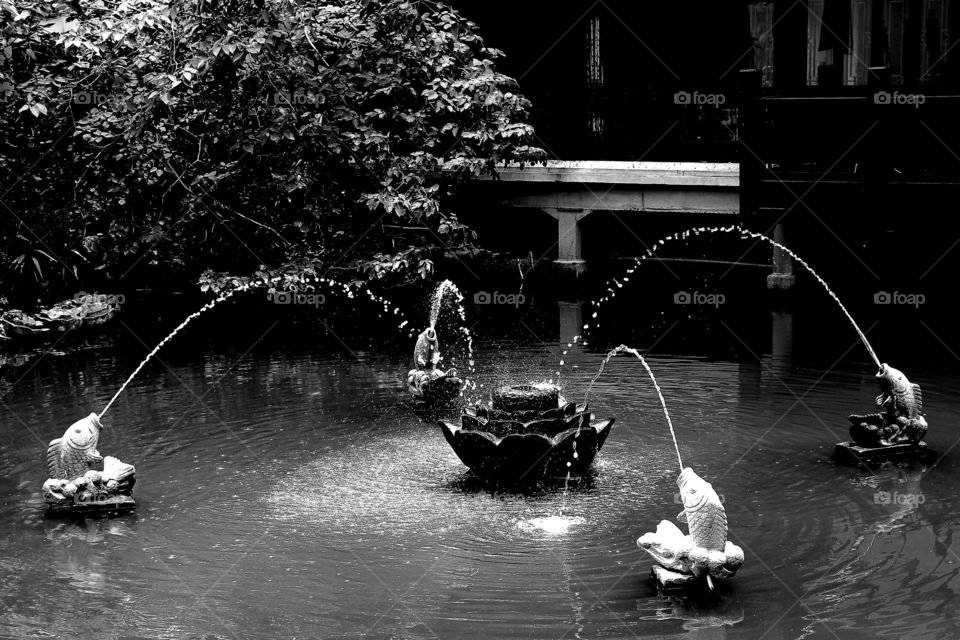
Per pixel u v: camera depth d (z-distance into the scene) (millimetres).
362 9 17516
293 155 17500
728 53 19828
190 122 17547
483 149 17906
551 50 21703
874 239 18734
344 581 7684
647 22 20359
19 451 10883
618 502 9141
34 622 7164
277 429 11438
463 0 22078
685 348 14703
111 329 16750
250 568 7938
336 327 16703
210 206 17828
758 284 19156
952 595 7328
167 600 7445
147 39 16406
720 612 7160
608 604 7281
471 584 7602
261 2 16125
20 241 17641
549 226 22766
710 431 11023
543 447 9383
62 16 16078
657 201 18672
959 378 12742
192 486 9750
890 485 9406
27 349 15523
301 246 18234
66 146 17297
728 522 8695
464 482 9734
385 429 11375
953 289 17641
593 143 20656
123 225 17766
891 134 15273
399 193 17516
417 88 18406
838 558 7965
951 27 16000
